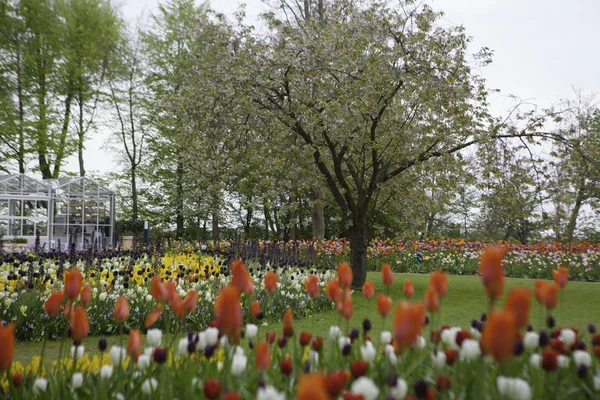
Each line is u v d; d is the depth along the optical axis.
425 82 12.80
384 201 15.25
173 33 30.92
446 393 2.42
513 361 2.59
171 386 2.59
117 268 10.89
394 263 20.72
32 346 6.88
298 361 2.87
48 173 30.27
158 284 3.00
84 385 2.91
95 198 25.30
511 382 2.08
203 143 14.24
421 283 15.99
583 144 13.62
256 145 14.38
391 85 12.91
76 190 24.94
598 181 14.20
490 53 13.12
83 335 2.96
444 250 21.05
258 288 9.63
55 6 28.58
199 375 2.87
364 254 14.27
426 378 2.71
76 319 2.93
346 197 14.20
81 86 29.28
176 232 34.00
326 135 13.44
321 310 10.20
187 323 7.86
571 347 3.12
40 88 28.27
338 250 20.16
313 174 14.48
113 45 30.25
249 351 3.28
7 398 3.04
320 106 12.84
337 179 14.49
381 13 13.72
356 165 14.60
